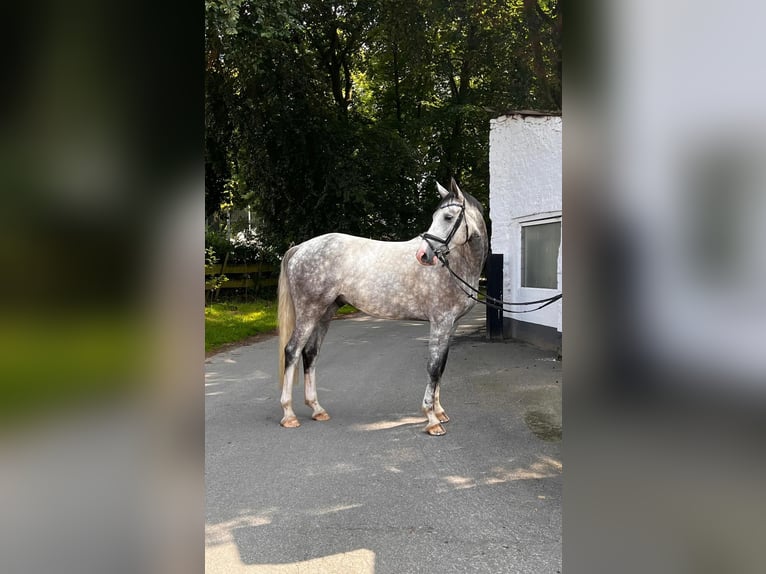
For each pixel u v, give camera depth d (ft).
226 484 11.38
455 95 61.26
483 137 59.41
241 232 56.80
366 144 51.80
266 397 19.04
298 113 46.55
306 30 45.78
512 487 11.16
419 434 14.66
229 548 8.79
